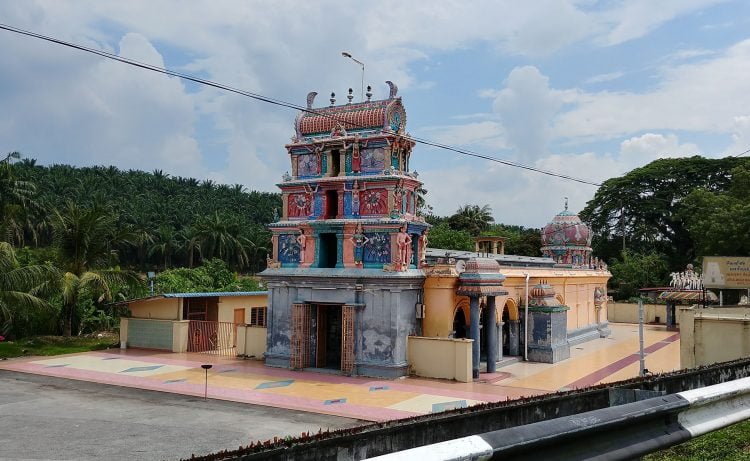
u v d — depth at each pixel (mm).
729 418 4344
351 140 24703
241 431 15609
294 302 25188
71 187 92000
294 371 24562
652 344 34562
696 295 41250
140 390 20969
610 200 65375
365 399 19438
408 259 24078
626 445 3395
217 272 48188
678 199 61281
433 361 23156
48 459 13070
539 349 27594
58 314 32719
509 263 33812
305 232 25422
